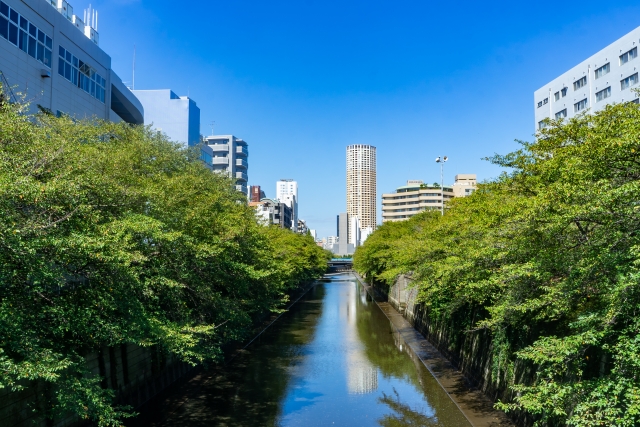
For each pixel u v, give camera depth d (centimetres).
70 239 1252
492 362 2462
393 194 16362
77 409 1284
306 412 2478
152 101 8119
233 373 3278
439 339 3841
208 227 2530
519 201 1427
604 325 1145
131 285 1694
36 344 1248
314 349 4097
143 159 2738
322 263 10562
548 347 1236
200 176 3350
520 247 1475
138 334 1734
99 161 1855
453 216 2841
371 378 3153
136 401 2384
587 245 1184
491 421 2214
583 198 1132
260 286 3709
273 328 5228
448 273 2139
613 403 1051
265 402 2644
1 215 1116
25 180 1137
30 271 1195
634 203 1065
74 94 3925
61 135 1934
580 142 1490
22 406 1596
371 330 5097
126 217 1798
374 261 7169
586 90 6234
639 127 1041
